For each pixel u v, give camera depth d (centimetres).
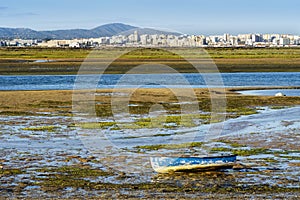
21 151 2297
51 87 5825
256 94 5034
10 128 2930
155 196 1589
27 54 14300
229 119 3322
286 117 3431
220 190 1664
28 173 1895
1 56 13375
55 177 1836
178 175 1870
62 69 8881
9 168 1972
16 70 8750
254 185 1728
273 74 8144
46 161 2100
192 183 1758
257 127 2994
